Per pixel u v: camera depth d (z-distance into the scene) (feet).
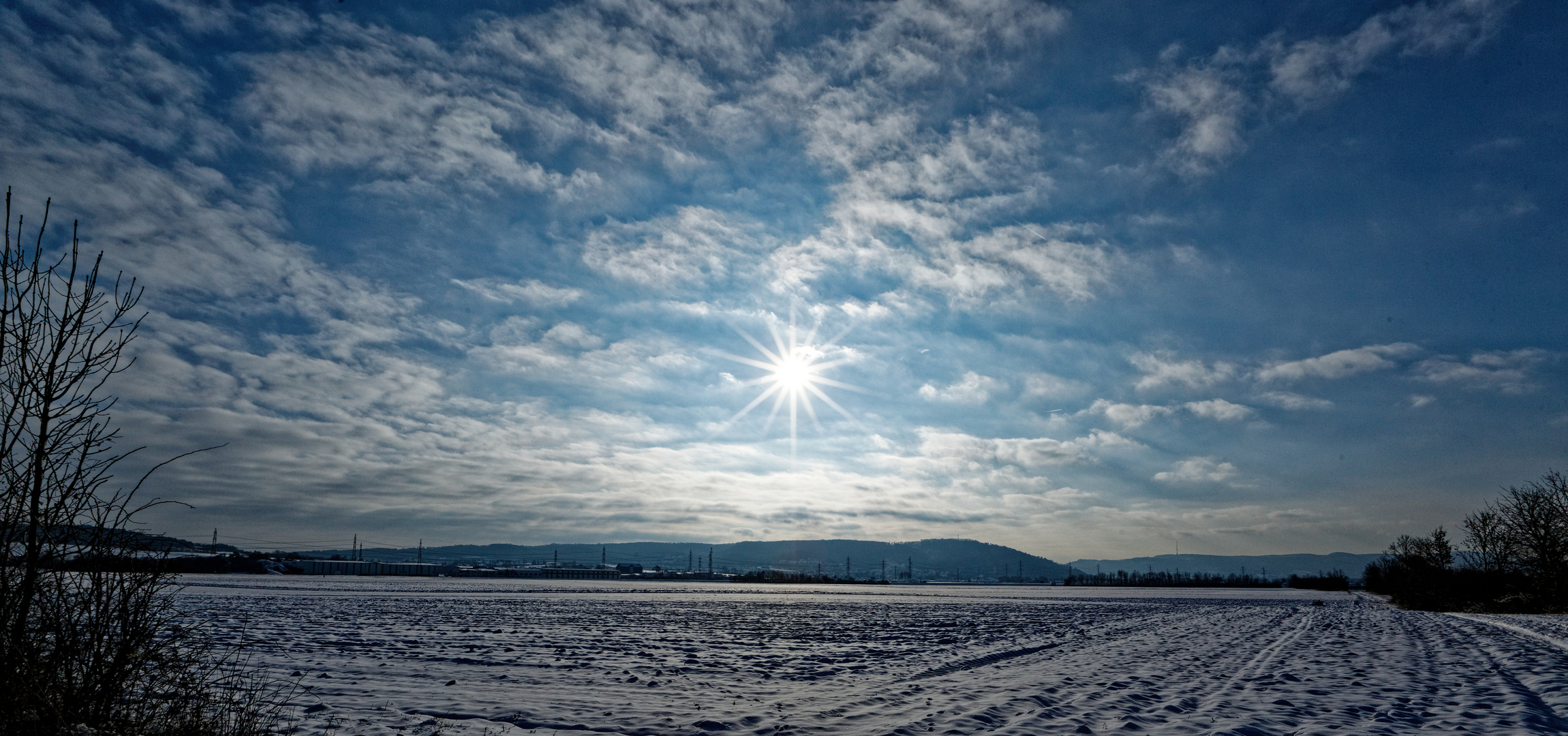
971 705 47.34
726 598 251.39
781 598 261.85
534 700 47.37
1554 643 87.76
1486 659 70.85
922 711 45.09
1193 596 368.48
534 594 256.73
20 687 22.71
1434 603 195.62
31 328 23.43
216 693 31.94
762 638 98.27
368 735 35.96
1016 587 647.97
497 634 95.76
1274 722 41.19
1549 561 177.58
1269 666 68.33
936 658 76.84
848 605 210.79
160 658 26.20
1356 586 555.69
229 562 502.38
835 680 59.41
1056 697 50.47
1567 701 45.75
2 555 22.93
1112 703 47.75
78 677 24.58
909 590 461.78
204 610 124.06
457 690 50.34
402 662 64.23
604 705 46.34
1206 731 39.06
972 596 345.10
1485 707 44.96
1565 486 179.93
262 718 35.17
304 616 119.34
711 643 89.20
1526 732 37.81
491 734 37.40
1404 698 48.98
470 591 276.41
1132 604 250.16
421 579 508.53
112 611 25.08
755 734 38.81
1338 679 58.65
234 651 65.98
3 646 22.85
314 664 61.00
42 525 23.47
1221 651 84.12
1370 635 104.99
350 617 121.19
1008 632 115.44
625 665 66.28
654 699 48.73
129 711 25.41
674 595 278.26
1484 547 205.16
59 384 23.86
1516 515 186.91
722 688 54.39
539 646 81.35
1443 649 81.35
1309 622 142.31
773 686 55.93
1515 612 176.14
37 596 23.86
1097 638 105.50
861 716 43.73
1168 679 60.08
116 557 25.29
